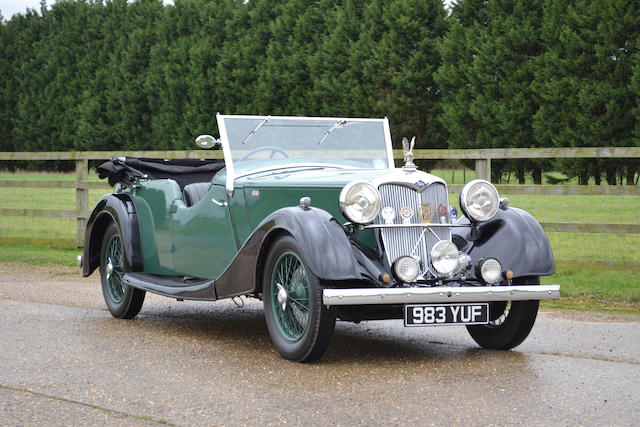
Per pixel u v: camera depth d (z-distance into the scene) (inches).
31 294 296.0
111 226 257.1
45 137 1961.1
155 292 226.2
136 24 1839.3
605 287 295.3
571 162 996.6
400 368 177.8
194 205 230.8
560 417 138.6
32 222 685.9
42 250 448.8
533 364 181.5
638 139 987.9
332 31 1393.9
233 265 199.6
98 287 319.0
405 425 134.4
